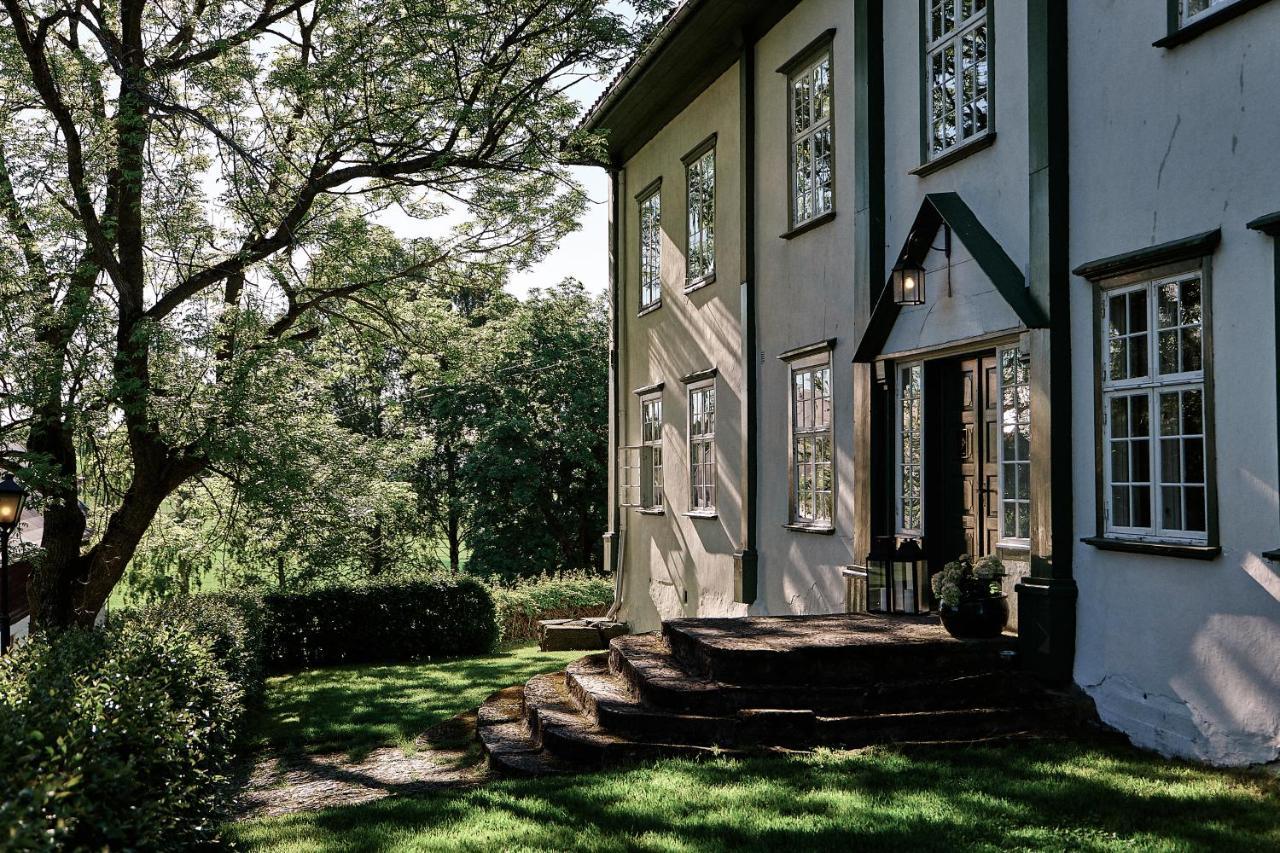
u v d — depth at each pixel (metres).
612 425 19.95
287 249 13.88
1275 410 6.18
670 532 16.67
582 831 5.74
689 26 13.55
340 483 15.94
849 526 11.02
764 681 7.75
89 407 12.23
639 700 8.17
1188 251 6.76
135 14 13.01
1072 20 7.91
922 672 7.94
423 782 7.85
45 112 13.01
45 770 3.71
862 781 6.34
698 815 5.86
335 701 12.37
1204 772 6.37
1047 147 7.97
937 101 9.77
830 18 11.47
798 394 12.34
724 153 14.38
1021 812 5.67
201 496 15.98
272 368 13.45
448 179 14.28
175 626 8.33
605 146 15.34
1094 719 7.57
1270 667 6.20
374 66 13.42
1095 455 7.63
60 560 13.62
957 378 9.61
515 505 33.78
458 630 18.00
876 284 10.52
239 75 12.47
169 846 4.61
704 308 15.15
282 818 6.61
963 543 9.52
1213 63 6.65
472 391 33.31
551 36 14.18
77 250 12.71
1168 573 6.96
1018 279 8.34
